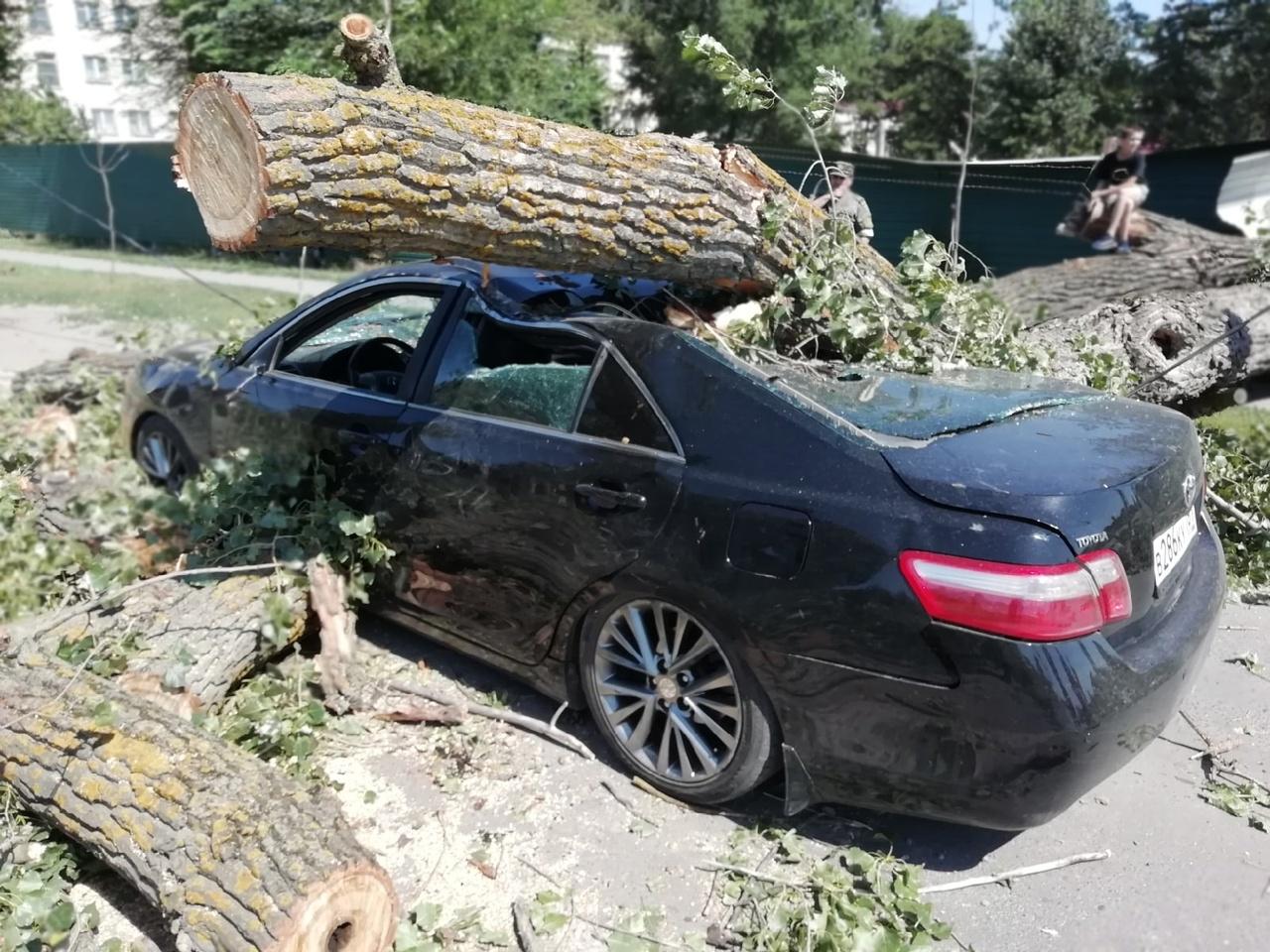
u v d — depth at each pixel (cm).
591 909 266
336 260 1741
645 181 366
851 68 2695
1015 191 1157
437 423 348
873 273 453
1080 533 240
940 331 458
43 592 394
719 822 299
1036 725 237
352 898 225
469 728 344
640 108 2833
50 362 656
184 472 486
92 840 250
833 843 292
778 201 402
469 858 284
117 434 533
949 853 290
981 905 270
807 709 267
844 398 301
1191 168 1124
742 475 275
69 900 264
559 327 329
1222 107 2816
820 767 272
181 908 227
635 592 295
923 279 444
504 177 327
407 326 391
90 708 270
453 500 338
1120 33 2894
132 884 245
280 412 407
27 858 265
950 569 241
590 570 303
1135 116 2892
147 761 253
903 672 249
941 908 270
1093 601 239
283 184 278
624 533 293
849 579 253
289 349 429
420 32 1587
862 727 260
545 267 359
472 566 340
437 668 381
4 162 2342
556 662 328
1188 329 586
